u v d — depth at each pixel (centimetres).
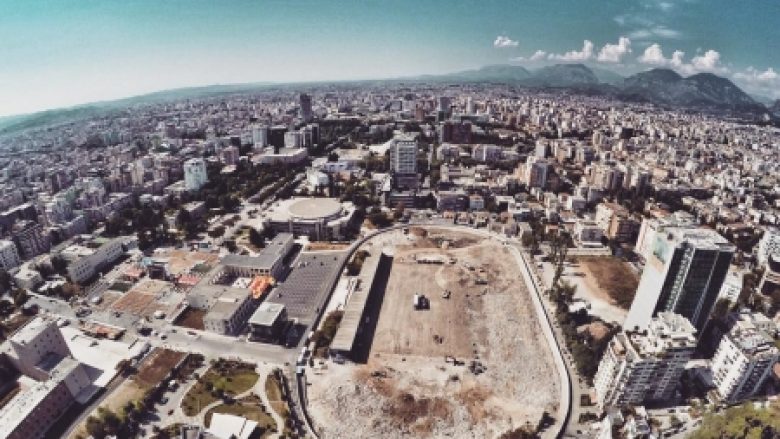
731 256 18250
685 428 16938
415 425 17175
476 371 19912
